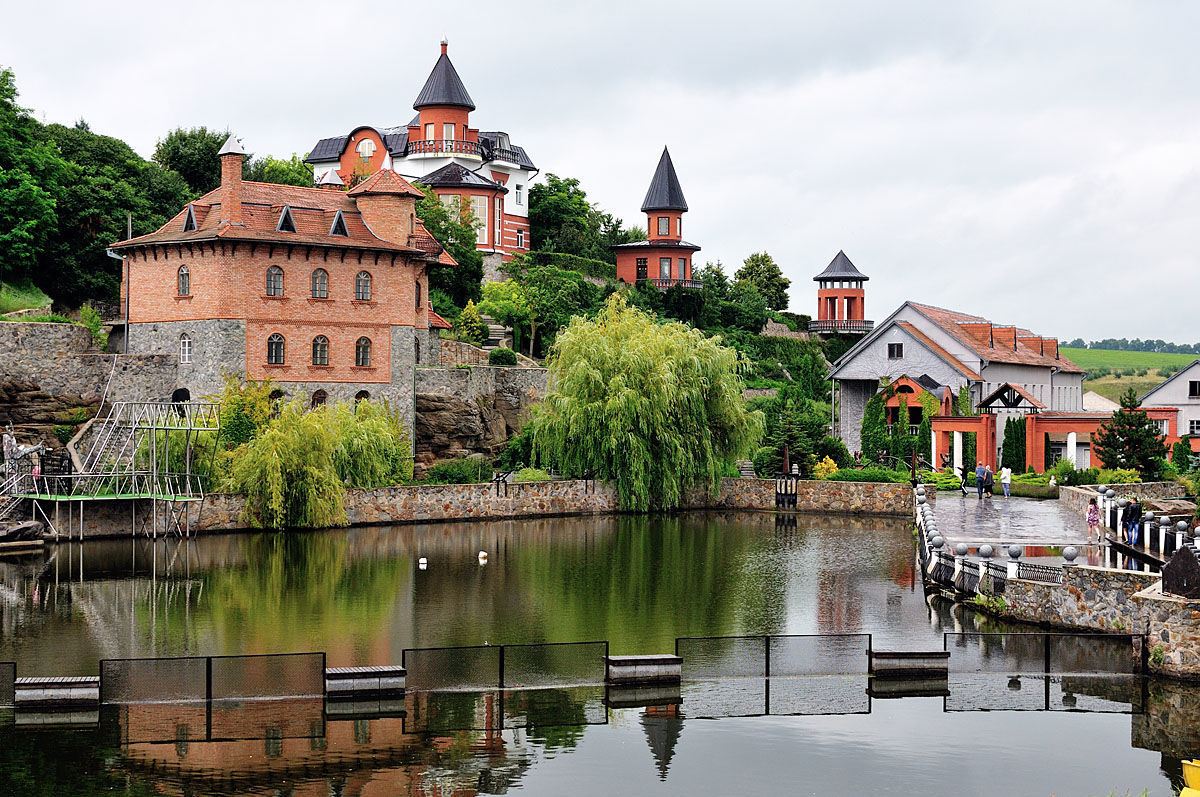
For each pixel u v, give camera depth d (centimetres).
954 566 4422
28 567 4897
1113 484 7044
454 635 3741
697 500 7569
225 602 4244
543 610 4159
